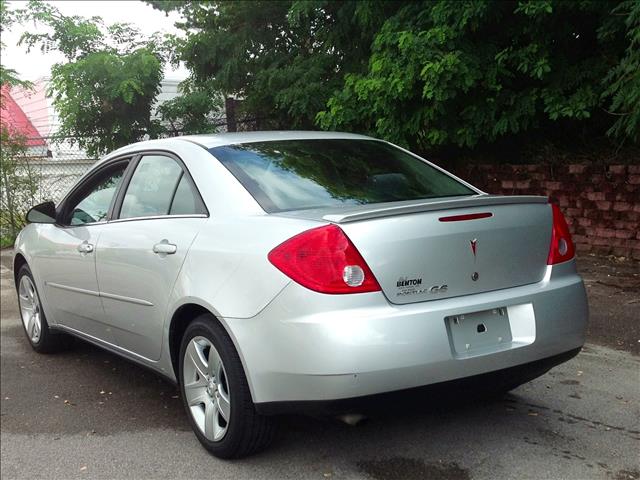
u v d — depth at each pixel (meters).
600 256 7.41
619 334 5.13
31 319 5.73
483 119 7.59
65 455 3.65
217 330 3.29
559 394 4.12
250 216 3.35
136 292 3.93
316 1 8.50
